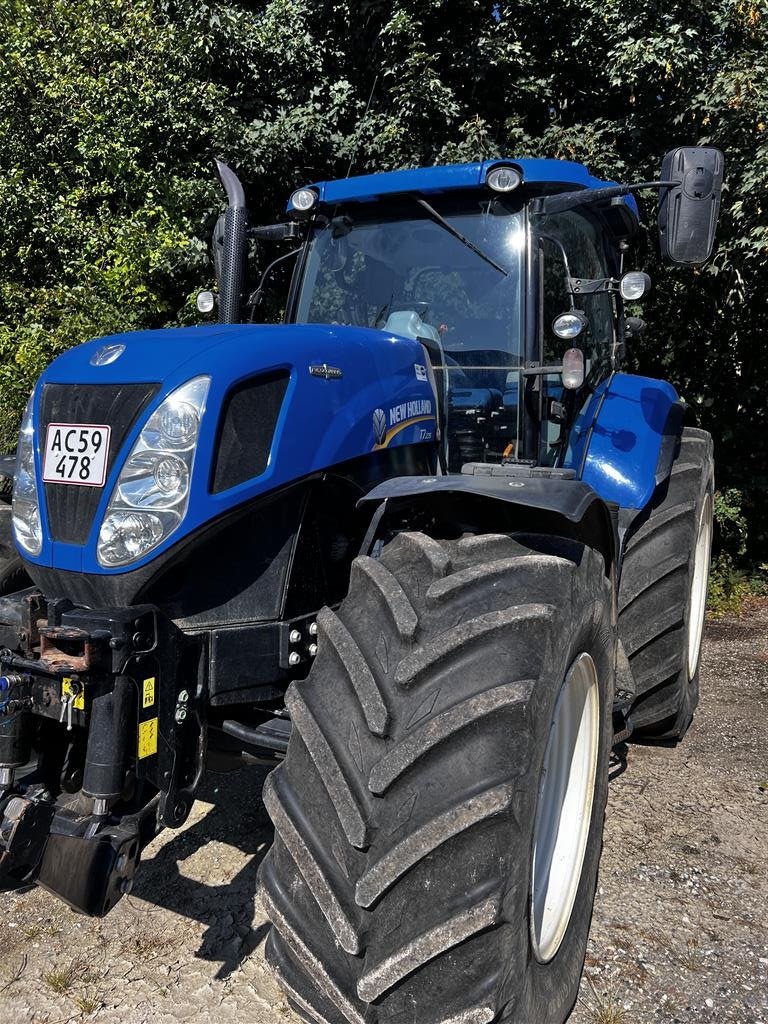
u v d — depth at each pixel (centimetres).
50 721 213
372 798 176
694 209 281
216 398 215
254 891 275
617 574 301
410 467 286
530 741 176
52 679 198
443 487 220
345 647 192
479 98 818
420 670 181
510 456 304
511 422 303
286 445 230
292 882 184
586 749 243
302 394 237
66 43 823
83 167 809
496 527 249
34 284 853
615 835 311
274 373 232
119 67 789
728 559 694
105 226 802
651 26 686
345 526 257
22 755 203
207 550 221
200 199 793
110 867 190
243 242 335
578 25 782
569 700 232
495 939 169
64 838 192
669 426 379
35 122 818
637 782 354
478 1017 167
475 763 172
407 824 170
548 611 190
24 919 262
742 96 596
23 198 798
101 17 825
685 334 741
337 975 176
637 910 268
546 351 309
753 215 598
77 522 216
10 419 754
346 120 827
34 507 227
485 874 168
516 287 303
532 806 178
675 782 354
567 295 321
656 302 741
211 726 233
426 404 294
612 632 250
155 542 208
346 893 175
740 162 609
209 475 212
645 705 357
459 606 191
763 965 244
